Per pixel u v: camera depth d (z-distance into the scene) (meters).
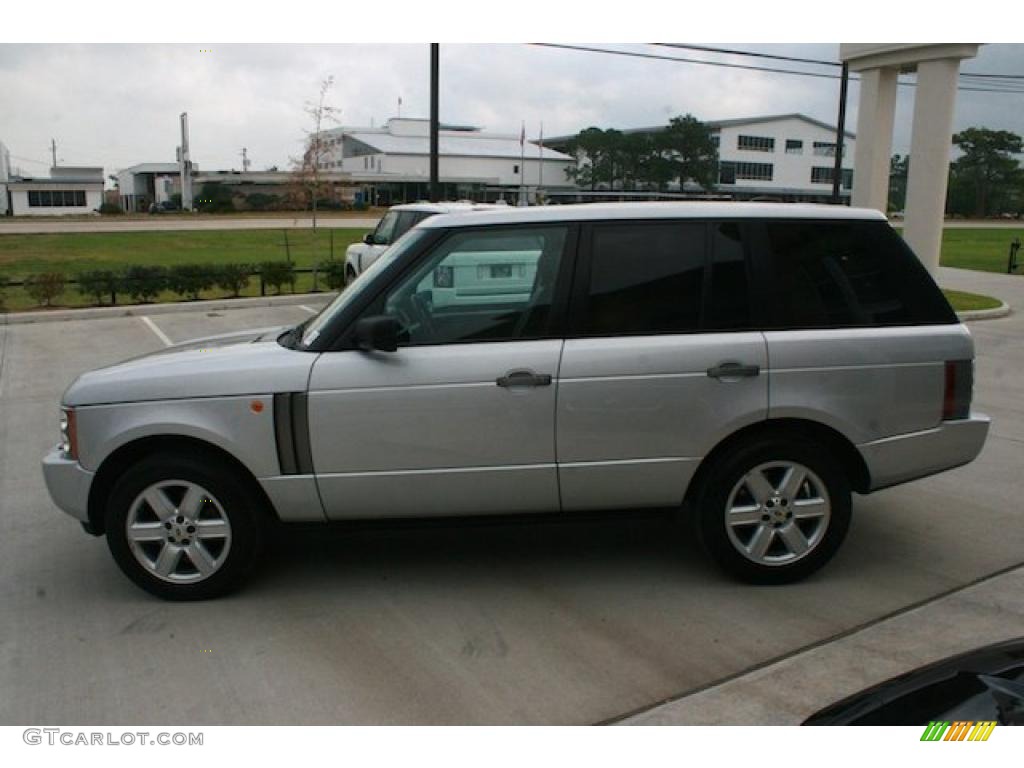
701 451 4.44
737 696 3.60
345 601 4.53
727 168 71.44
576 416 4.36
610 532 5.42
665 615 4.32
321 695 3.65
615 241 4.46
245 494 4.46
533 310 4.41
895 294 4.60
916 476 4.65
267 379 4.34
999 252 39.22
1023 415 8.46
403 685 3.72
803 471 4.51
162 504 4.46
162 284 16.50
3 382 10.14
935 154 18.78
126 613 4.43
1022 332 14.11
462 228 4.46
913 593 4.53
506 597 4.55
